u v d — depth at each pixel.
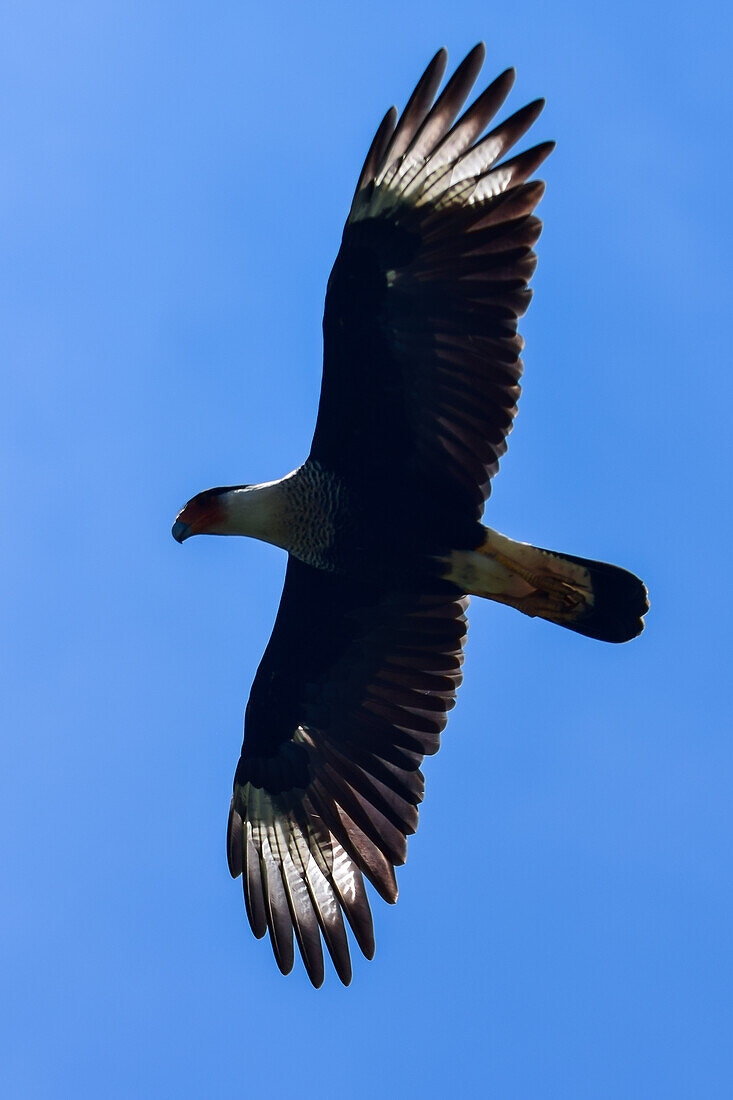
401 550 12.60
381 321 11.87
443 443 12.23
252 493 12.73
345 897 13.31
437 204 11.55
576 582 12.55
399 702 13.48
